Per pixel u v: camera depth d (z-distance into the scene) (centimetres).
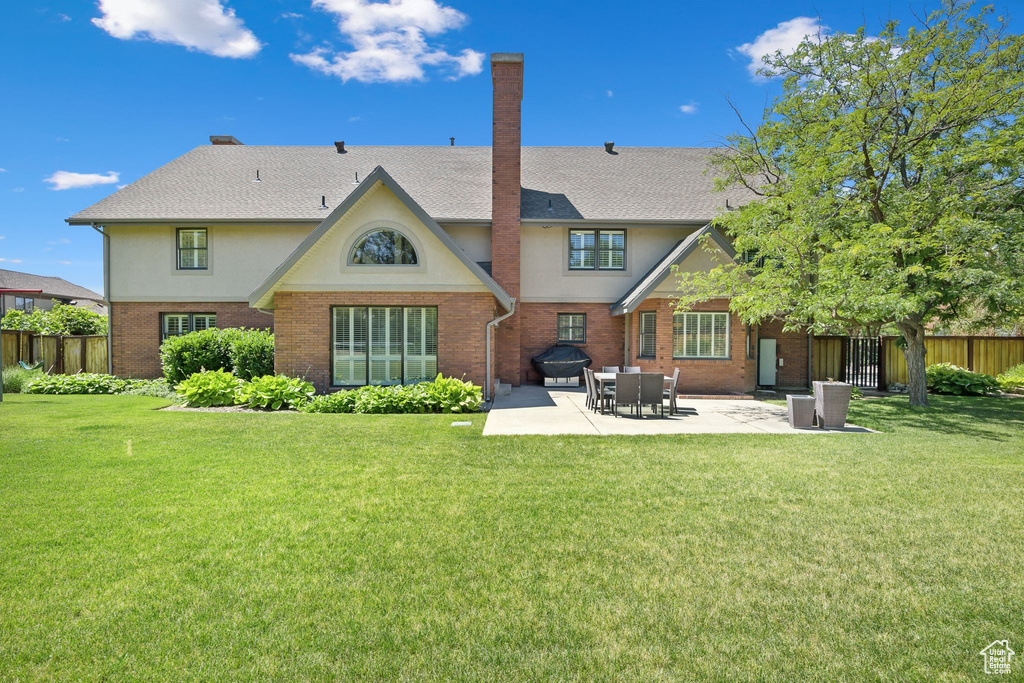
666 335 1683
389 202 1481
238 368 1639
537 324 1984
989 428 1085
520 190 1952
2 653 317
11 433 955
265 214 1939
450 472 716
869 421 1175
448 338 1491
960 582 411
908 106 1398
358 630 341
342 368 1502
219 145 2466
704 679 296
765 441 938
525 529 512
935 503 591
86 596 382
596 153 2409
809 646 328
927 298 1227
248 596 382
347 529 509
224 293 1975
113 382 1675
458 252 1447
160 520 528
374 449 851
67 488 629
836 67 1461
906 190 1321
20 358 1853
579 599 381
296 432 988
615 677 297
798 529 514
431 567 430
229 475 691
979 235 1183
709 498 607
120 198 1997
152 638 332
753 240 1441
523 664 308
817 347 1962
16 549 459
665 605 373
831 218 1390
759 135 1639
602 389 1241
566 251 1980
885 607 373
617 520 536
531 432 1014
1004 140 1214
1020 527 522
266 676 296
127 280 1967
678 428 1076
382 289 1482
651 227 1970
